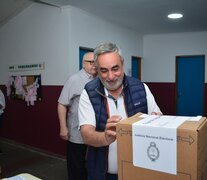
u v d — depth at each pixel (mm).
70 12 3449
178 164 674
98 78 1234
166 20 4211
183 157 665
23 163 3529
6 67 4652
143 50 5738
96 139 993
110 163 1156
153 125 717
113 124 858
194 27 4766
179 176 677
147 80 5727
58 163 3525
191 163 655
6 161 3613
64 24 3516
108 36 4281
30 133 4242
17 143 4496
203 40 5129
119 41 4629
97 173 1185
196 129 650
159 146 700
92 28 3879
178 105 5500
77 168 2275
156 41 5605
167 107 5570
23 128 4367
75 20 3537
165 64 5539
